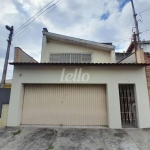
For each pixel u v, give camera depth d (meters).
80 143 3.96
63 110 5.98
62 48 9.52
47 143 3.96
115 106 5.57
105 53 9.39
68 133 4.81
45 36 9.32
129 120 5.75
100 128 5.41
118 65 5.70
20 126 5.59
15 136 4.51
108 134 4.71
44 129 5.24
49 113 5.98
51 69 6.00
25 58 7.48
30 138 4.34
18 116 5.70
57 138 4.34
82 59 9.29
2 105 5.99
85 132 4.92
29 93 6.16
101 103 6.01
